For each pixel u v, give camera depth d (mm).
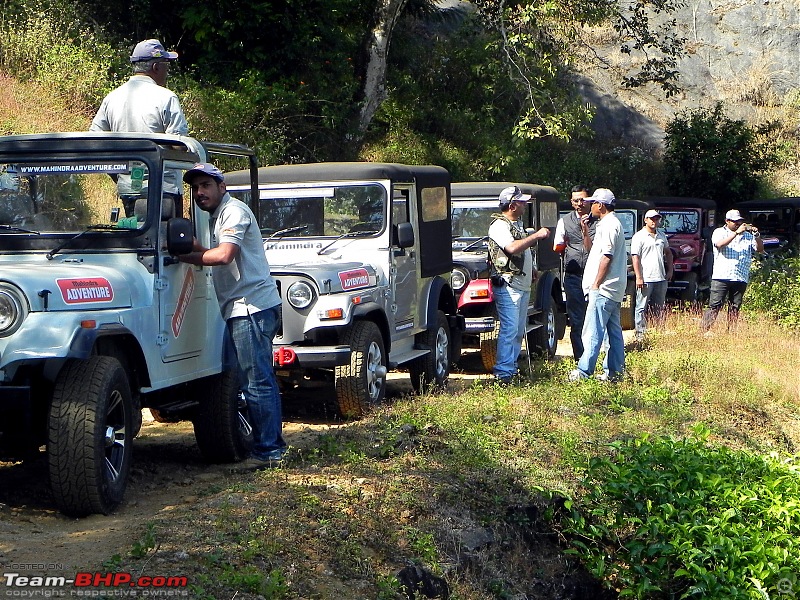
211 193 6148
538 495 6652
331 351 8055
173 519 5125
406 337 9742
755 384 11055
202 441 6773
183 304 6309
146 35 18734
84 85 15539
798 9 39938
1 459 6176
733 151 29594
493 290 9969
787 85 38844
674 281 19766
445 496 6172
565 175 28250
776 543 6457
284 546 4898
